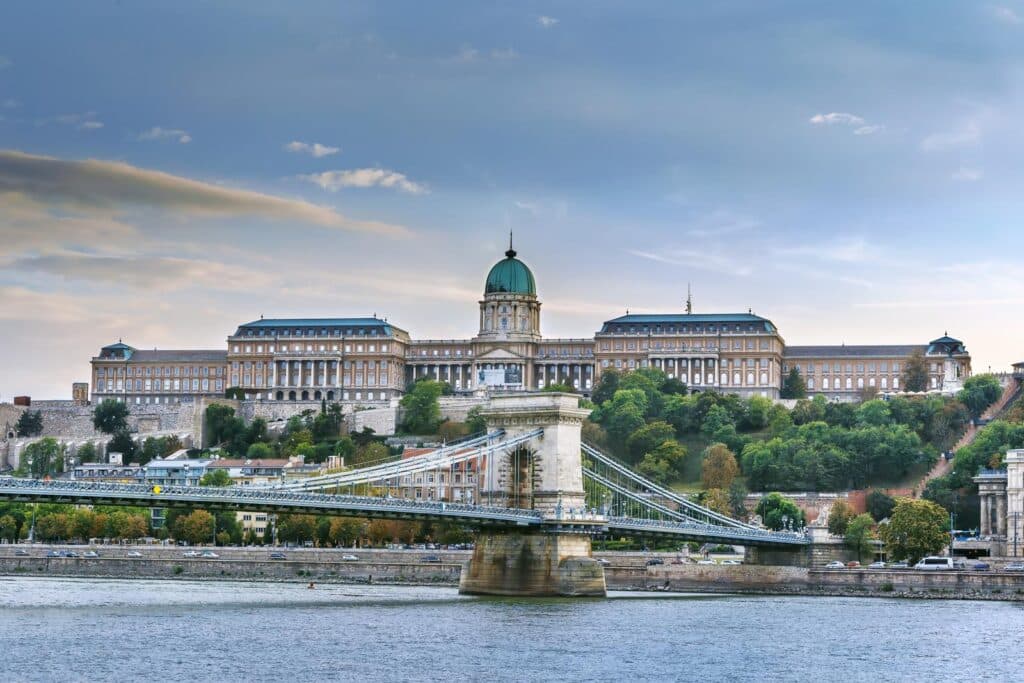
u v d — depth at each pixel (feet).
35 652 652.07
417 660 652.07
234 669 623.77
